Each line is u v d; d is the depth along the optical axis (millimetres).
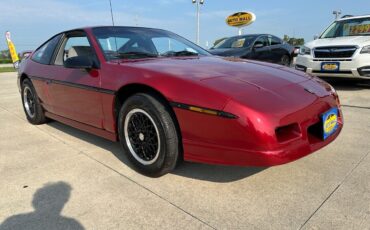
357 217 1987
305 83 2592
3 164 2973
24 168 2867
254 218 2016
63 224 2008
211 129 2131
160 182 2521
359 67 6070
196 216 2055
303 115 2203
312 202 2176
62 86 3389
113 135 2922
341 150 3080
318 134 2402
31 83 4121
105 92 2789
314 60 6684
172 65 2676
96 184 2518
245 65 2854
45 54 3977
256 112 2014
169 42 3590
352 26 7070
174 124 2373
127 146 2717
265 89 2258
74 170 2795
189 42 3871
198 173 2662
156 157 2473
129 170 2768
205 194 2326
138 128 2588
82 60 2844
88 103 3057
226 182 2498
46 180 2611
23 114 5156
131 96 2564
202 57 3283
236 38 9352
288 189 2361
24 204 2250
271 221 1979
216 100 2098
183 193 2348
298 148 2127
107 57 2969
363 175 2543
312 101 2344
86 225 1992
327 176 2545
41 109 4172
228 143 2096
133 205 2199
